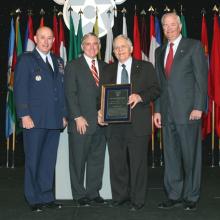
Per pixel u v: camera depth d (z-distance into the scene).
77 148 4.49
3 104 8.01
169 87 4.32
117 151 4.43
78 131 4.45
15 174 6.51
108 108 4.29
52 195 4.54
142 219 4.07
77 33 6.93
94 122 4.46
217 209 4.44
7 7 7.77
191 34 7.70
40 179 4.50
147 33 7.71
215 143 7.84
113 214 4.24
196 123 4.32
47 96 4.34
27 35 6.91
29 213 4.34
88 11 7.20
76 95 4.46
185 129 4.30
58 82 4.45
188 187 4.41
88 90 4.45
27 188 4.40
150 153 7.77
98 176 4.61
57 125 4.39
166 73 4.37
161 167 7.03
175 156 4.44
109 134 4.41
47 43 4.34
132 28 7.73
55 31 6.93
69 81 4.44
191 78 4.29
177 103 4.29
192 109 4.29
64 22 7.53
